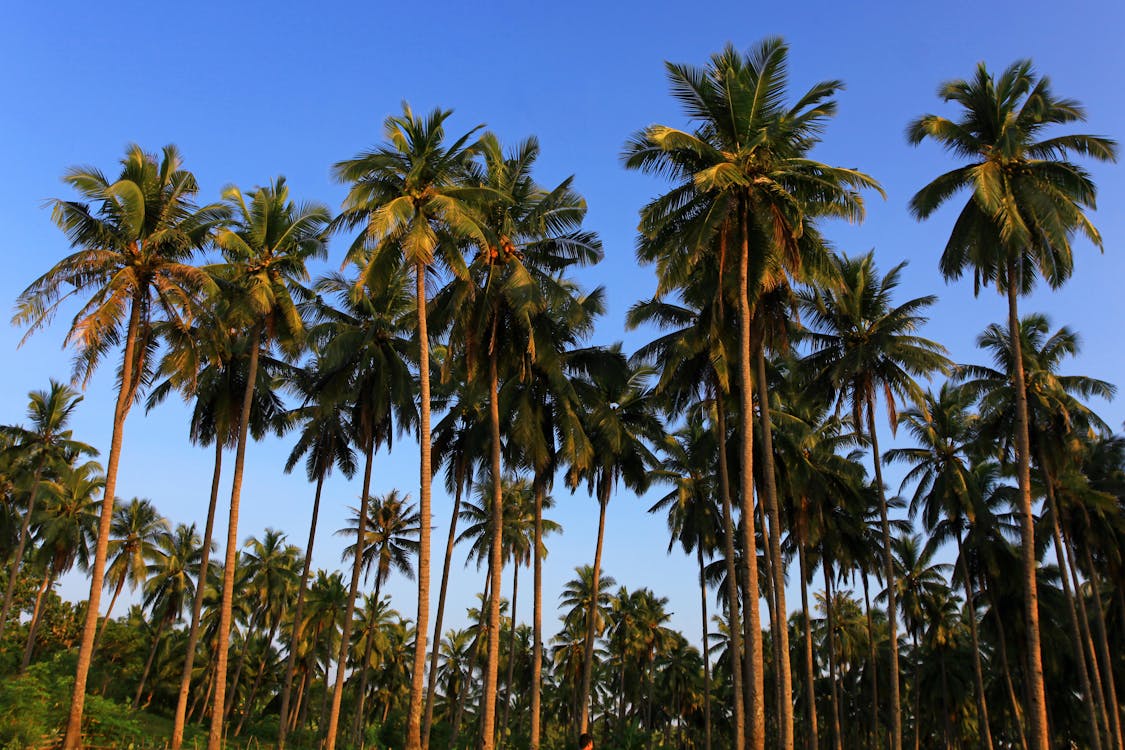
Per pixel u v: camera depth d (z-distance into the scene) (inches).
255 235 1103.0
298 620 1343.5
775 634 919.7
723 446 1088.2
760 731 747.4
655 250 900.6
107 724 1059.3
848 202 824.3
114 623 2578.7
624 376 1258.0
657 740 2337.6
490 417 1127.0
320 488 1366.9
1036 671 813.9
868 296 1244.5
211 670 2496.3
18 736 874.8
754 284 877.8
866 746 3129.9
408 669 3016.7
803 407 1327.5
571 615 2554.1
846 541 1694.1
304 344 1190.3
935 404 1552.7
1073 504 1519.4
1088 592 1964.8
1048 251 908.6
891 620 1196.5
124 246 958.4
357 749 1498.5
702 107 847.1
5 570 2384.4
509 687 1717.5
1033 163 885.8
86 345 865.5
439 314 1072.2
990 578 1711.4
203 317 1014.4
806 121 828.0
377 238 803.4
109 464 936.3
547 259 1064.2
